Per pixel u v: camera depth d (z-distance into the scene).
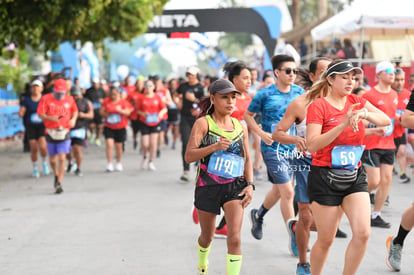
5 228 9.08
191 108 13.44
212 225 5.90
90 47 36.12
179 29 24.41
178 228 8.94
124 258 7.34
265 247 7.81
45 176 14.80
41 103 12.02
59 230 8.89
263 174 14.67
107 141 15.48
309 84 8.05
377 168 8.82
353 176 5.32
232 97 5.67
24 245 8.05
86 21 16.53
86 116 14.62
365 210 5.23
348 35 23.61
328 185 5.31
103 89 23.27
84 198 11.60
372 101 9.19
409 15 17.52
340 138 5.26
